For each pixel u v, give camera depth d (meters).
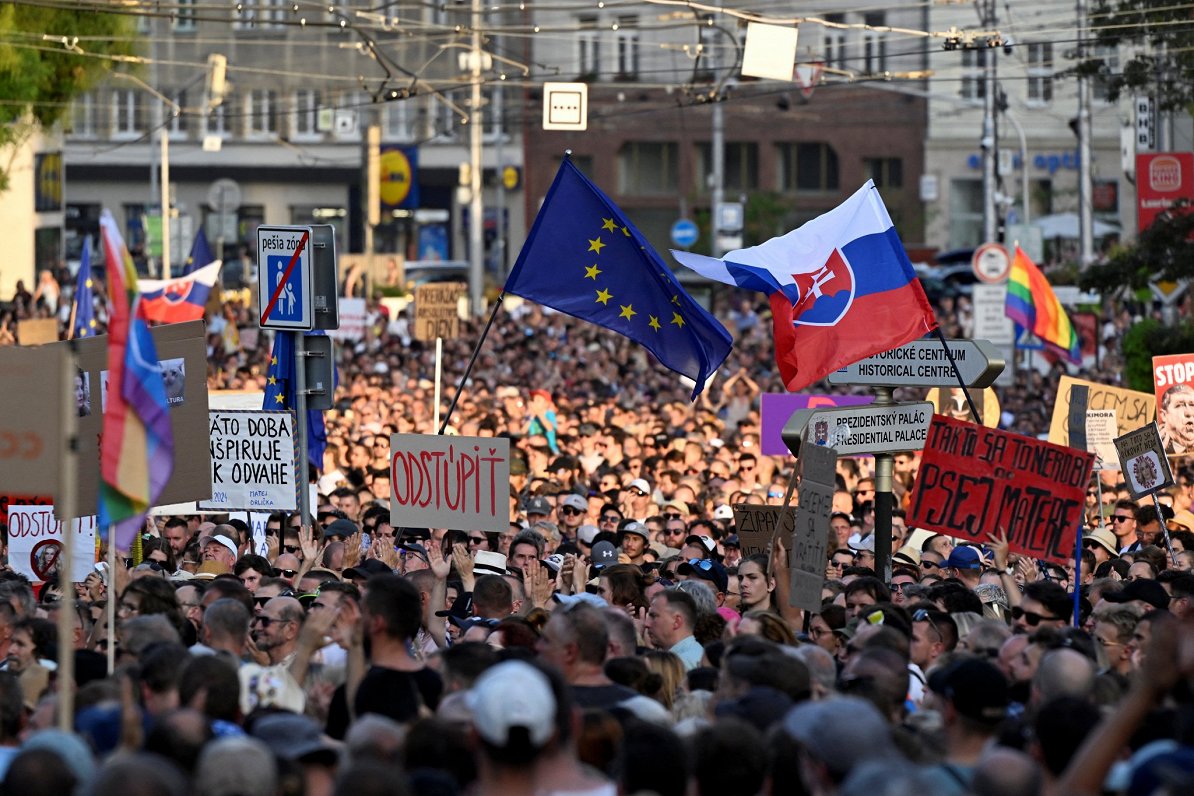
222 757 18.39
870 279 43.75
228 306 145.25
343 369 129.88
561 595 39.22
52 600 42.00
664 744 19.91
